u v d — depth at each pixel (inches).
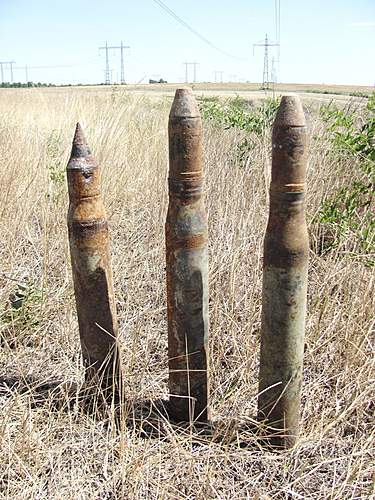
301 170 78.7
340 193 151.0
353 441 92.0
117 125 251.8
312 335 116.5
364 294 114.0
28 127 292.2
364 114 185.2
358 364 104.3
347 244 138.9
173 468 86.0
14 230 161.6
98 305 93.7
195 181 84.9
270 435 89.7
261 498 80.1
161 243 163.9
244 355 111.9
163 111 331.9
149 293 142.9
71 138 253.1
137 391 104.9
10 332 118.7
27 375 109.7
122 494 80.4
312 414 97.7
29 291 129.0
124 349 116.7
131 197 204.4
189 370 92.5
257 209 169.2
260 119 236.1
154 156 229.0
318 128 205.8
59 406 98.7
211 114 307.4
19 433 89.5
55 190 186.7
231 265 136.0
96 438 91.7
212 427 95.5
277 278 82.4
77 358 111.9
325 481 85.0
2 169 194.5
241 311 130.7
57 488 81.4
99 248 91.6
